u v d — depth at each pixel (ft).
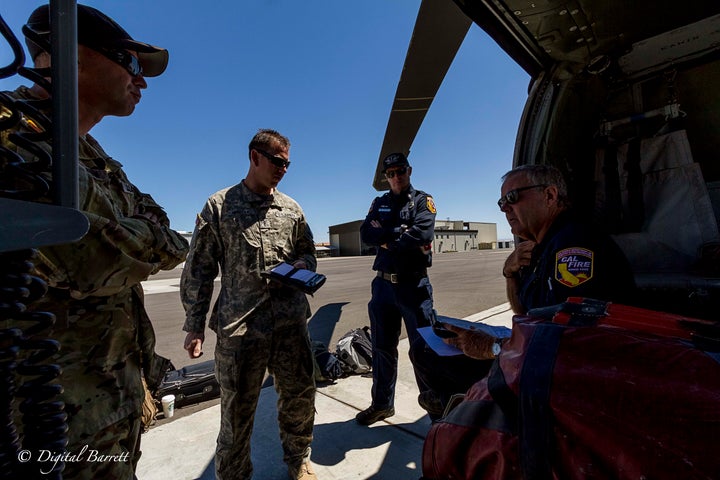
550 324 2.06
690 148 5.43
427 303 6.93
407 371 9.87
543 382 1.71
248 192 5.59
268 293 5.31
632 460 1.43
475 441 2.05
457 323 4.54
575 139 6.04
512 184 4.36
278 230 5.61
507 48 5.17
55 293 2.56
